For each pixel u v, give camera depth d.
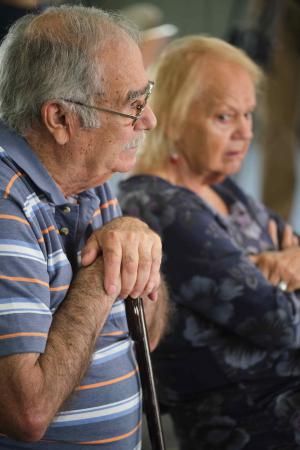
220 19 7.59
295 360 2.27
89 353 1.63
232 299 2.18
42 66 1.65
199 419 2.24
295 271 2.33
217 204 2.53
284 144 5.12
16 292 1.56
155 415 1.86
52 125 1.67
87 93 1.67
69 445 1.72
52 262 1.69
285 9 4.81
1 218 1.59
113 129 1.70
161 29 4.57
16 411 1.53
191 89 2.33
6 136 1.69
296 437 2.17
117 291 1.71
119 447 1.78
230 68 2.35
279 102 5.03
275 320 2.20
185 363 2.25
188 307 2.22
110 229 1.78
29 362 1.53
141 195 2.30
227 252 2.21
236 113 2.35
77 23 1.67
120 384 1.80
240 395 2.22
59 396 1.57
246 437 2.19
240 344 2.23
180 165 2.41
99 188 1.98
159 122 2.38
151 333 2.06
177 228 2.22
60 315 1.64
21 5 2.96
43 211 1.69
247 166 6.15
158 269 1.80
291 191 5.19
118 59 1.68
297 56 4.97
